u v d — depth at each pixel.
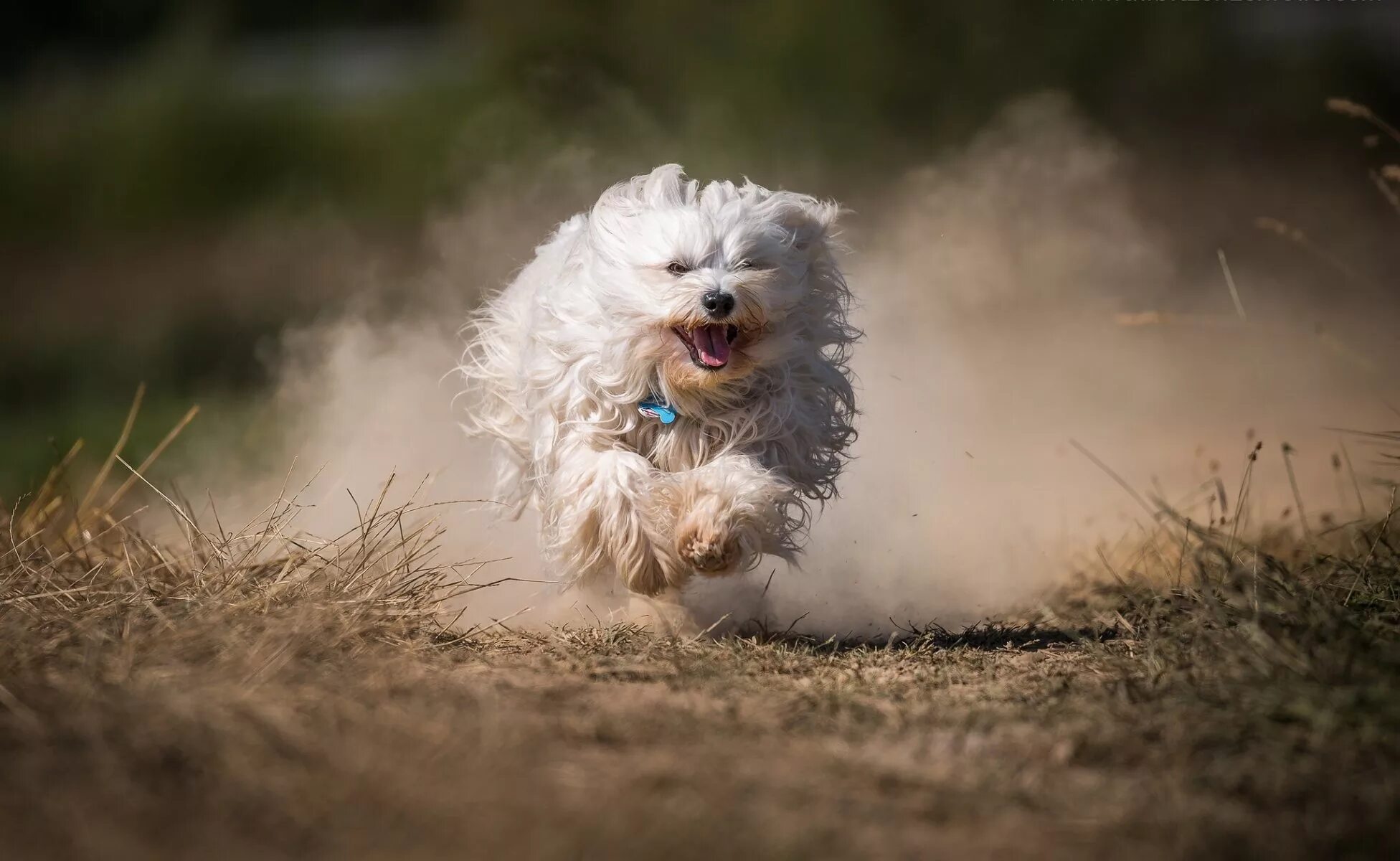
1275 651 7.07
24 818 5.30
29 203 36.09
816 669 7.86
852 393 9.80
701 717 6.57
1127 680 7.19
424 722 6.25
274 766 5.70
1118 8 35.72
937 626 9.73
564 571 9.26
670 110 34.78
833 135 33.19
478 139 35.31
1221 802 5.77
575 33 36.19
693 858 5.06
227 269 32.34
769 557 11.13
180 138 36.81
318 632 7.46
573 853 5.05
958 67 34.69
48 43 48.69
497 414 10.46
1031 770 6.04
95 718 6.12
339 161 36.47
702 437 9.22
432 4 56.75
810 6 34.59
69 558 9.54
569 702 6.80
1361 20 37.47
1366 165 34.19
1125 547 11.52
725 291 8.73
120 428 20.56
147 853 5.05
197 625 7.53
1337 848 5.35
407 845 5.12
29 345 27.92
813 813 5.49
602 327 9.08
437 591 9.35
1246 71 36.09
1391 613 8.02
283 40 53.91
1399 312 25.50
